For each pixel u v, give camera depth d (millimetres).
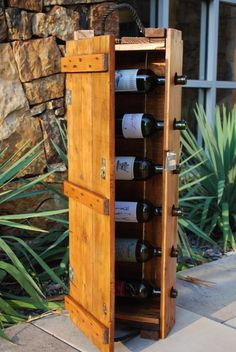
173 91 2359
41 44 3611
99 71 2107
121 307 2596
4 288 3154
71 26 3730
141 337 2521
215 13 5348
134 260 2527
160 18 4746
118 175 2426
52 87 3689
